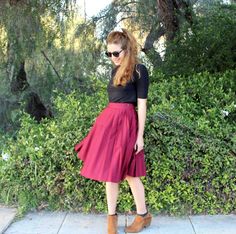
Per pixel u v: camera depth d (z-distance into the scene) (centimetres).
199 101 475
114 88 324
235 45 697
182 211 382
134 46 319
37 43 721
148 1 852
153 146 379
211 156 377
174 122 383
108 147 319
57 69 777
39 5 700
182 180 381
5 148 444
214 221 366
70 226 358
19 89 760
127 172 326
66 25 748
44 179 389
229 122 427
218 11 800
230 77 561
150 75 634
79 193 385
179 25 812
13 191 402
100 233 345
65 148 384
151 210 383
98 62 799
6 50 720
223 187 381
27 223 365
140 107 320
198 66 700
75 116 405
